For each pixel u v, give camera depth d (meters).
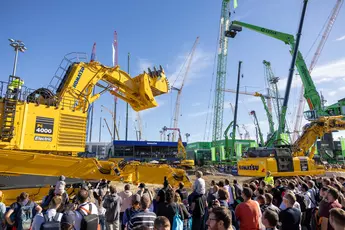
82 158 9.86
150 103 14.41
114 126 66.44
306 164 20.67
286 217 4.74
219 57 66.25
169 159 44.38
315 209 5.54
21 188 8.90
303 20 30.98
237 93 48.09
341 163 46.53
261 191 7.16
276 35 33.97
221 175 29.58
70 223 4.45
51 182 9.49
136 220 4.39
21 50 15.49
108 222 7.26
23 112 9.17
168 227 3.17
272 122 78.19
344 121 20.75
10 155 8.76
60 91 11.55
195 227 7.11
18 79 9.31
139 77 14.65
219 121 64.06
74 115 10.70
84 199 4.99
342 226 3.24
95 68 12.78
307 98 33.19
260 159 19.88
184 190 9.08
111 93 14.52
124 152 44.12
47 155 9.38
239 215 5.15
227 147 44.78
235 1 62.44
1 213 6.17
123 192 8.59
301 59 33.00
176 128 78.62
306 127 23.14
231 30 39.22
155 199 7.20
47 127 9.73
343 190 7.71
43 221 5.12
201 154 60.09
